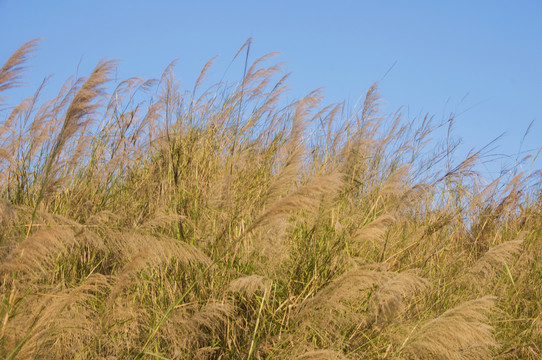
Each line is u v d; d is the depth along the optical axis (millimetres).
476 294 5527
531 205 7336
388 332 4336
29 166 5480
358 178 5535
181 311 4102
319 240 4902
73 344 3803
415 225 6402
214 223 4852
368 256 5414
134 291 4305
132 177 6047
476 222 6988
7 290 3418
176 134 6008
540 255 6191
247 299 4441
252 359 3939
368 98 5781
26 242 3125
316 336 4258
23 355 3203
